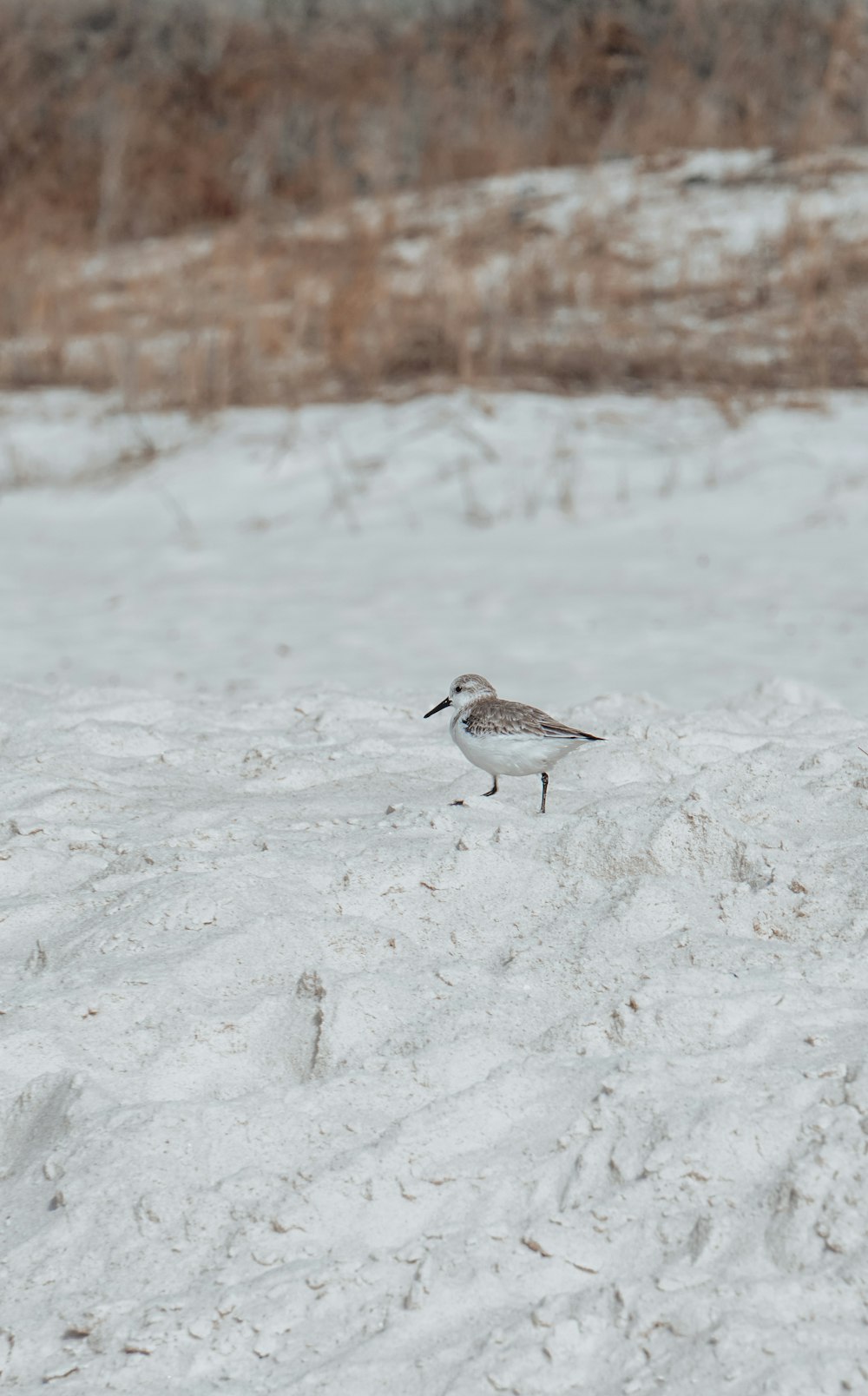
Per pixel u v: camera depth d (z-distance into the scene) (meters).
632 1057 8.40
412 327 44.09
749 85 55.75
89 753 14.07
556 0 59.12
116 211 57.81
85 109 61.50
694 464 35.88
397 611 28.34
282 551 33.03
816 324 42.03
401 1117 8.43
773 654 24.66
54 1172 8.33
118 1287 7.67
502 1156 8.05
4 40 62.03
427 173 54.69
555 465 36.34
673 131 55.31
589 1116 8.09
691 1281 7.20
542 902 10.30
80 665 25.92
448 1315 7.29
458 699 12.59
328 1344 7.25
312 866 10.80
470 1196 7.88
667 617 27.03
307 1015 9.26
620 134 55.53
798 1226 7.36
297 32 62.34
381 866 10.55
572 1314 7.15
